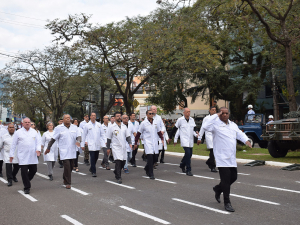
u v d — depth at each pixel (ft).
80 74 104.42
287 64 51.21
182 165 35.40
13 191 27.43
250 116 64.44
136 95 206.59
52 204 22.21
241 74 92.58
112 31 72.79
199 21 53.36
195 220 17.53
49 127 34.09
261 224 16.55
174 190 26.03
